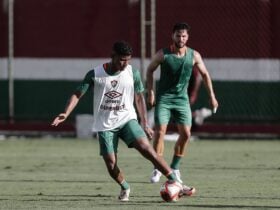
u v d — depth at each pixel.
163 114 38.66
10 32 63.97
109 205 31.95
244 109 62.75
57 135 65.38
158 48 63.12
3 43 65.12
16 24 64.94
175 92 38.56
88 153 54.56
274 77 62.22
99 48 63.97
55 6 64.38
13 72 65.44
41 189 37.53
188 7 62.78
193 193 35.00
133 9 63.22
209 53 62.69
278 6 61.78
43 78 65.19
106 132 32.00
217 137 63.31
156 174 39.69
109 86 31.81
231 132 63.34
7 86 65.69
